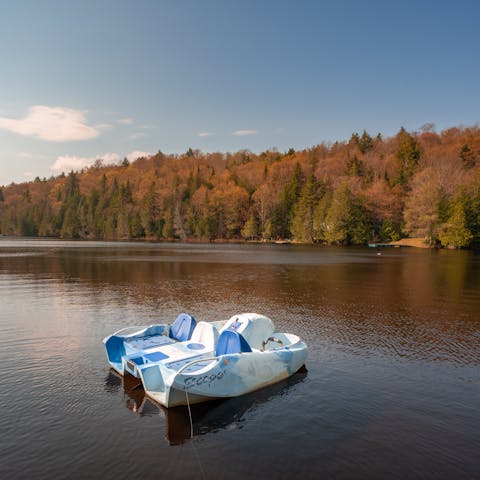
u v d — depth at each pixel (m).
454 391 9.84
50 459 6.87
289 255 60.41
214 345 10.66
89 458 6.90
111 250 71.25
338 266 41.94
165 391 8.55
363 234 97.50
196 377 8.63
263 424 8.12
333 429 7.95
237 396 9.37
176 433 7.73
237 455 7.03
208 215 131.50
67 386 9.91
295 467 6.71
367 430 7.93
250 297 22.62
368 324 16.44
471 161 117.94
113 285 27.02
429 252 68.88
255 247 88.88
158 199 148.25
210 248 83.00
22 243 102.75
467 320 17.20
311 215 110.62
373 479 6.42
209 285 27.31
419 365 11.62
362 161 144.50
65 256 54.72
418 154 130.00
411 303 21.03
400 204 102.06
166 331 12.09
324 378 10.57
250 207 132.88
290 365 10.55
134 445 7.30
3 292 23.89
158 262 45.91
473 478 6.46
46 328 15.44
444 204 83.69
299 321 16.92
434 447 7.34
